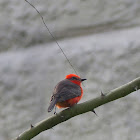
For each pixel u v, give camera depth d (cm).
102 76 1195
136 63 1175
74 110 657
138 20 1228
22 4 1309
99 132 1163
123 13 1237
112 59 1198
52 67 1252
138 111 1145
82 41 1252
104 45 1220
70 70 1228
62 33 1275
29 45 1298
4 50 1316
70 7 1269
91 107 646
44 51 1277
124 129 1144
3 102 1257
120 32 1235
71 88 817
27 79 1262
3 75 1275
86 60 1219
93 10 1252
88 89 1194
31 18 1297
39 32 1288
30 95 1245
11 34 1309
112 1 1245
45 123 657
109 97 632
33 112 1235
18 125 1234
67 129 1191
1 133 1242
